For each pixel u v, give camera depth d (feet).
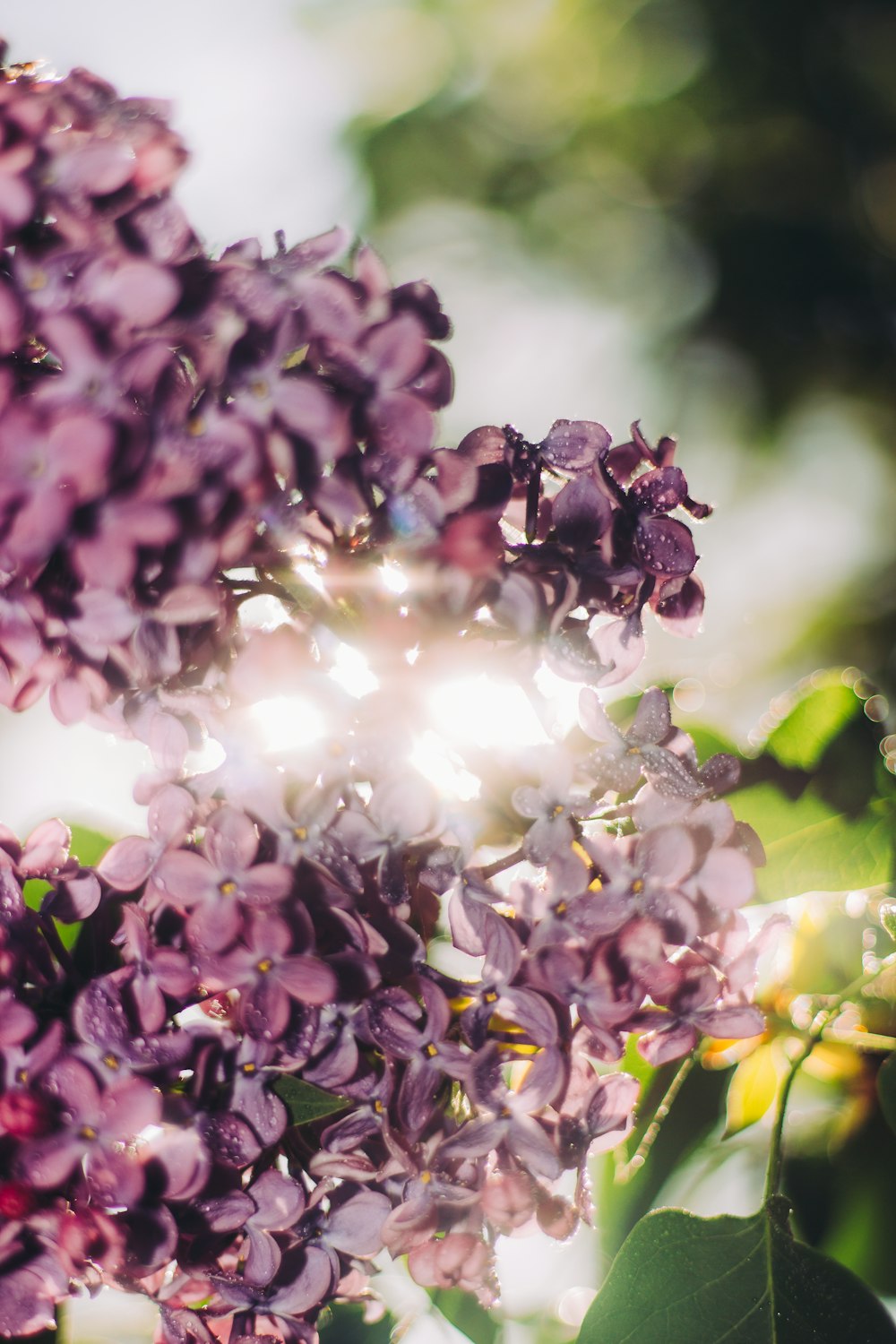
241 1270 1.50
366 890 1.47
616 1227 1.70
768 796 1.69
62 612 1.43
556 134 5.30
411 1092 1.46
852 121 4.87
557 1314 1.71
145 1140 1.47
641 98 5.15
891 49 4.79
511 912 1.50
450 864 1.48
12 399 1.41
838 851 1.68
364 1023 1.47
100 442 1.38
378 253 1.49
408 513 1.44
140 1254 1.46
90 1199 1.47
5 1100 1.46
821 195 4.83
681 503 1.53
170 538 1.40
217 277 1.42
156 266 1.40
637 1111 1.71
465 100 5.25
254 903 1.44
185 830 1.47
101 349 1.40
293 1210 1.48
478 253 5.26
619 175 5.23
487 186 5.27
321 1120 1.52
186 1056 1.46
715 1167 1.75
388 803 1.45
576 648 1.47
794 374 4.63
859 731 1.70
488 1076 1.47
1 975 1.48
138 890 1.51
